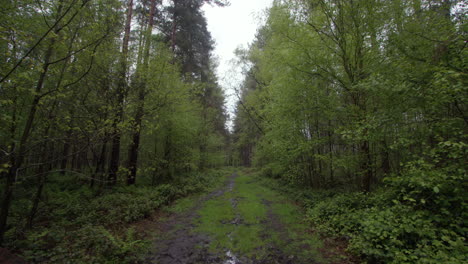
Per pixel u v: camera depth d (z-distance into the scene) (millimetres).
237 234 5723
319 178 11023
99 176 8180
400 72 4957
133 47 8461
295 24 7465
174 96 9023
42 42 4332
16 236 4332
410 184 4258
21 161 4258
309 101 7957
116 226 5715
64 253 3998
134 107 7574
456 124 4477
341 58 7281
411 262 3422
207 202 9375
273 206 8688
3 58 4062
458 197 3924
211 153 19484
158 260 4316
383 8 6109
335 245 4863
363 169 6957
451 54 4273
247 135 20734
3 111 4172
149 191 9109
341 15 6547
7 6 3861
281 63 8141
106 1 5215
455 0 4934
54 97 4375
